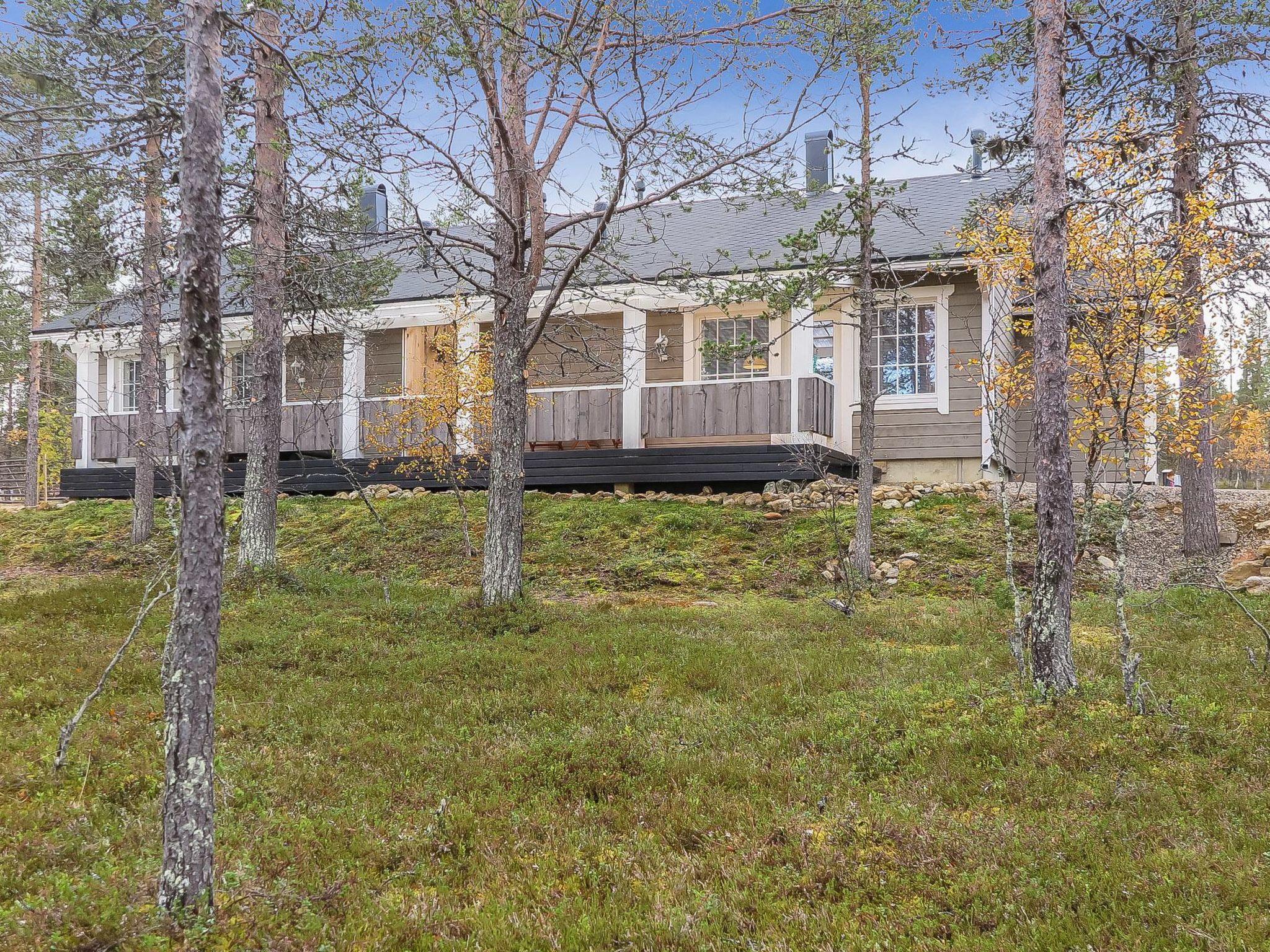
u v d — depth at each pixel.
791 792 6.11
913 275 17.31
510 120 11.62
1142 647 9.11
